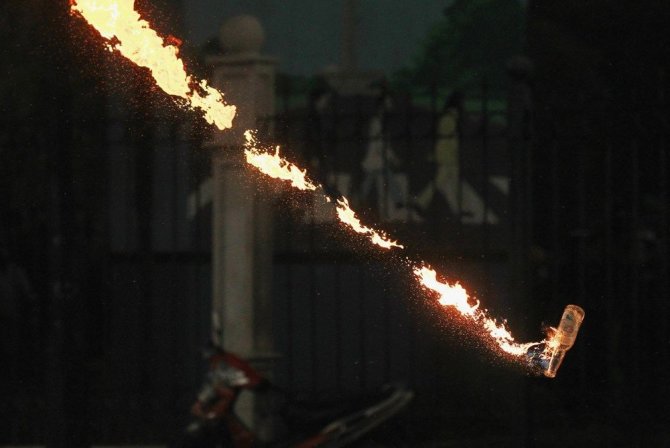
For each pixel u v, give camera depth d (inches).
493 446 1216.8
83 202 1448.1
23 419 1343.5
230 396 1125.7
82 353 1168.8
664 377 1362.0
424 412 1332.4
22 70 1408.7
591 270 1405.0
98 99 1301.7
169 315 1524.4
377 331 1485.0
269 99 1220.5
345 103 1660.9
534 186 1430.9
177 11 1338.6
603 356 1389.0
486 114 1181.7
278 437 1159.0
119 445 1278.3
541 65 1464.1
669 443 1242.0
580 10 1443.2
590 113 1182.3
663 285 1295.5
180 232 1565.0
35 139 1421.0
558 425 1311.5
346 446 1098.1
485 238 1234.0
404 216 1531.7
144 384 1366.9
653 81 1418.6
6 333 1488.7
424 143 1656.0
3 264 1487.5
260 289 1244.5
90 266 1456.7
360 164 1413.6
